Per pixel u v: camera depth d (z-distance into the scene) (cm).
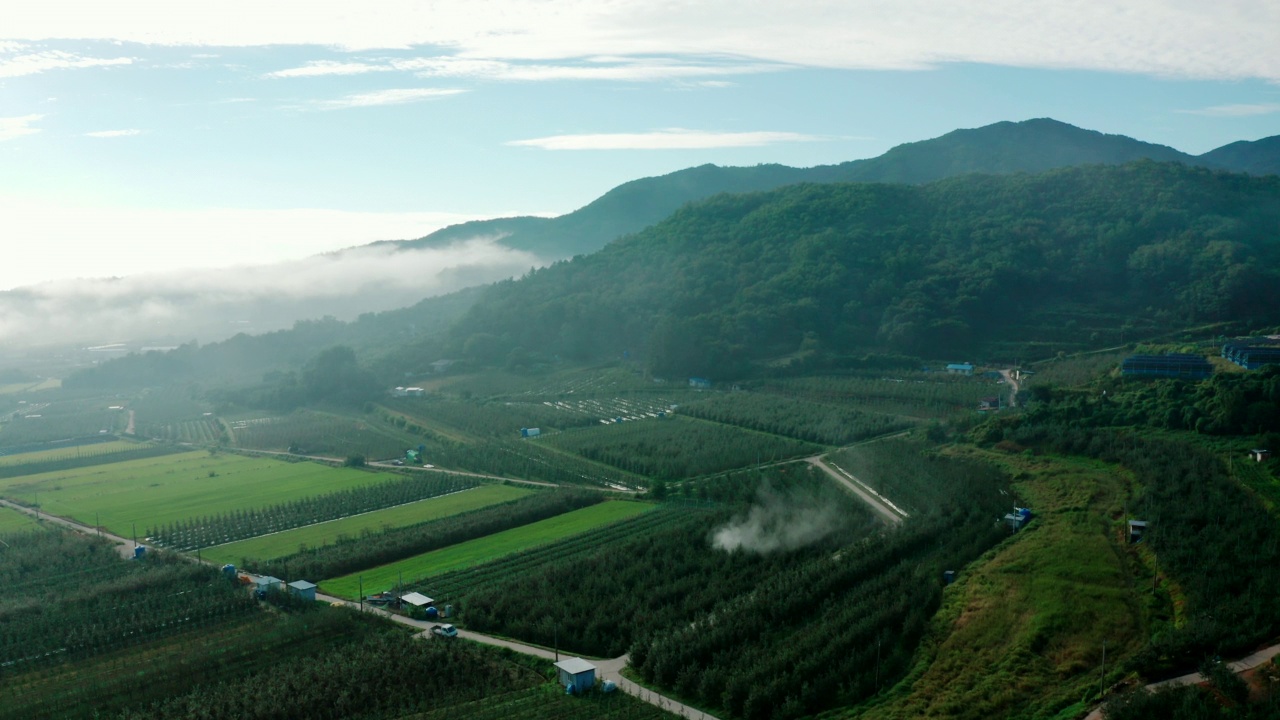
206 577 16550
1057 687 11894
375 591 15925
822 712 11425
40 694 12206
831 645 12525
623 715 11288
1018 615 13788
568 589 15250
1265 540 14600
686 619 14000
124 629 14100
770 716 11269
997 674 12250
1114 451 19862
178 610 14850
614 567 16188
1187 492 17012
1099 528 16525
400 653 12838
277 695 11694
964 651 12938
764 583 14938
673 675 12319
